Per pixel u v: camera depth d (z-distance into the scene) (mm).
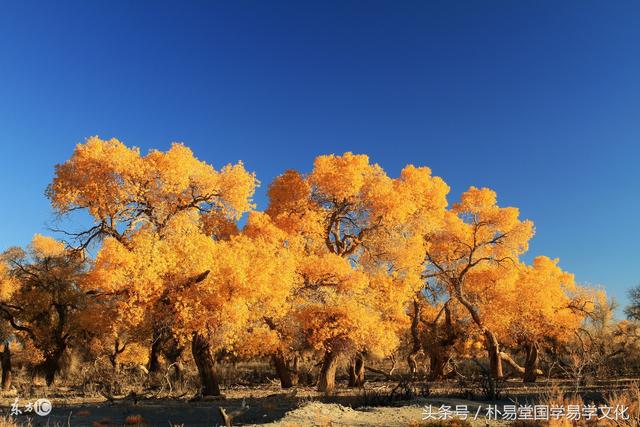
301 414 12805
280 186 30125
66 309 32031
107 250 19078
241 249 20875
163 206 25969
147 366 36344
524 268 37688
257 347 23266
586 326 36531
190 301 19266
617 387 18203
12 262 32156
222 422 13062
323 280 24391
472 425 11438
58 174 24641
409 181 33156
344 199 28875
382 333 23141
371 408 14273
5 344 30984
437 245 33719
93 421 13641
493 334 31641
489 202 32906
